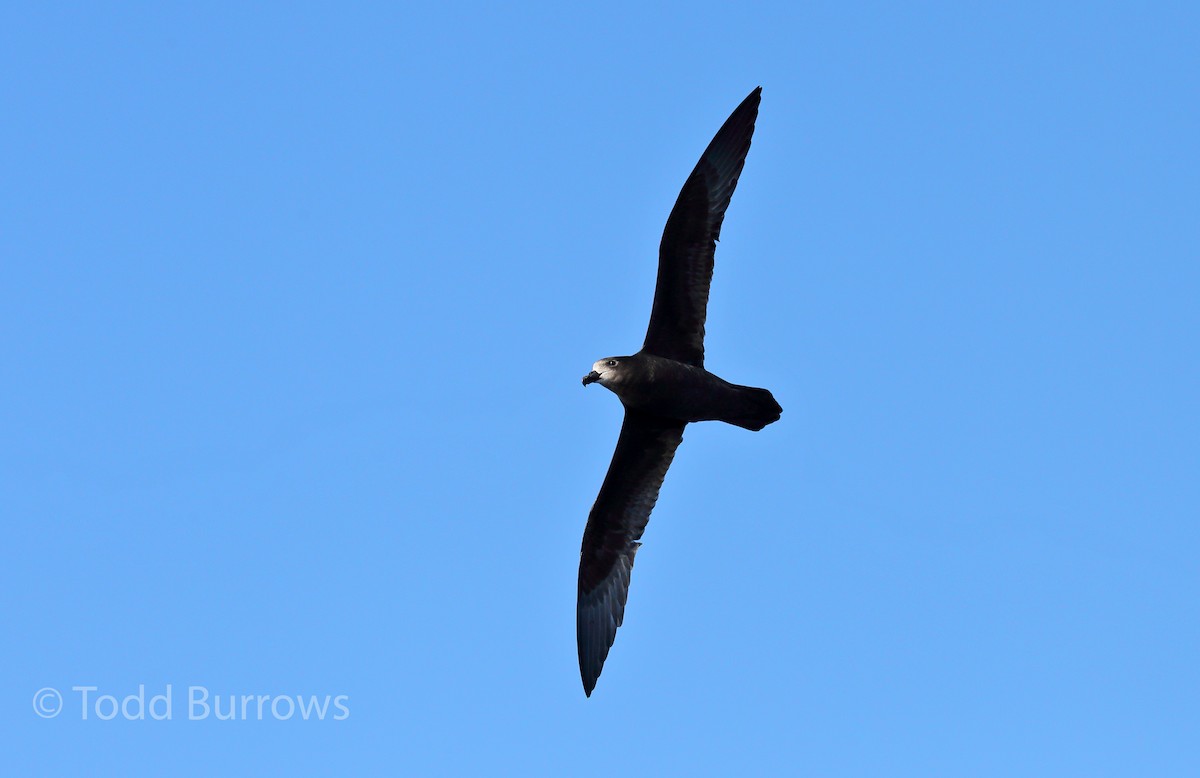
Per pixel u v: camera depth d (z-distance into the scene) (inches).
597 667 780.0
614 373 702.5
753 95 727.1
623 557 781.9
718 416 724.7
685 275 720.3
